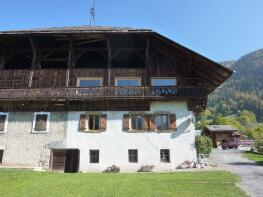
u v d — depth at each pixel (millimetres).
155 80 27203
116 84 26938
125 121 25609
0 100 25812
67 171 24734
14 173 18578
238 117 151750
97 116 26203
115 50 28469
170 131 25297
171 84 27062
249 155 37188
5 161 25016
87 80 27281
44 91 25875
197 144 25328
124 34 26688
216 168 23109
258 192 12836
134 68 27422
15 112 26359
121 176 18969
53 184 15250
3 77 27625
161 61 27828
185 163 24453
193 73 27859
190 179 16750
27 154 25156
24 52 28906
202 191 12922
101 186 14516
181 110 25844
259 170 20984
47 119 26000
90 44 29016
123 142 25109
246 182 15484
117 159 24672
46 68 28359
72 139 25375
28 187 14250
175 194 12266
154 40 27500
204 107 26781
